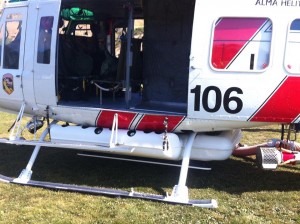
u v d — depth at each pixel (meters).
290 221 4.02
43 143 4.81
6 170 5.50
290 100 4.18
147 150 4.59
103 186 4.91
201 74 4.27
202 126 4.52
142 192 4.68
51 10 4.83
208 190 4.76
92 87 5.80
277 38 4.11
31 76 5.01
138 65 5.44
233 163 5.71
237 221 4.00
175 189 4.45
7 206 4.36
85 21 6.00
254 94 4.21
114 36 6.22
